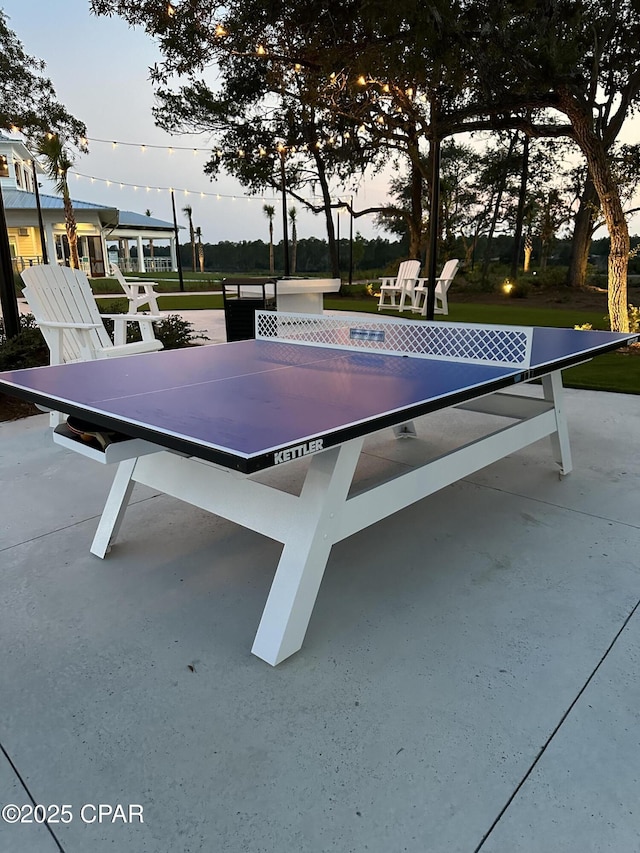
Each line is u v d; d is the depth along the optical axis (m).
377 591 1.83
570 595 1.79
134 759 1.20
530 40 5.40
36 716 1.31
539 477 2.81
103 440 1.61
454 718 1.30
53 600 1.79
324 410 1.52
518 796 1.10
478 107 6.43
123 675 1.45
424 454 3.13
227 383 1.93
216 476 1.72
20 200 20.88
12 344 4.57
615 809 1.07
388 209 15.57
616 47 7.30
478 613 1.70
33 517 2.39
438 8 4.92
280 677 1.44
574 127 6.12
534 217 19.19
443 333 2.54
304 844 1.01
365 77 6.47
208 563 2.02
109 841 1.02
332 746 1.22
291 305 8.58
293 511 1.54
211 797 1.11
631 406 4.12
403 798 1.10
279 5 6.07
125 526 2.32
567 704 1.33
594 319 8.92
